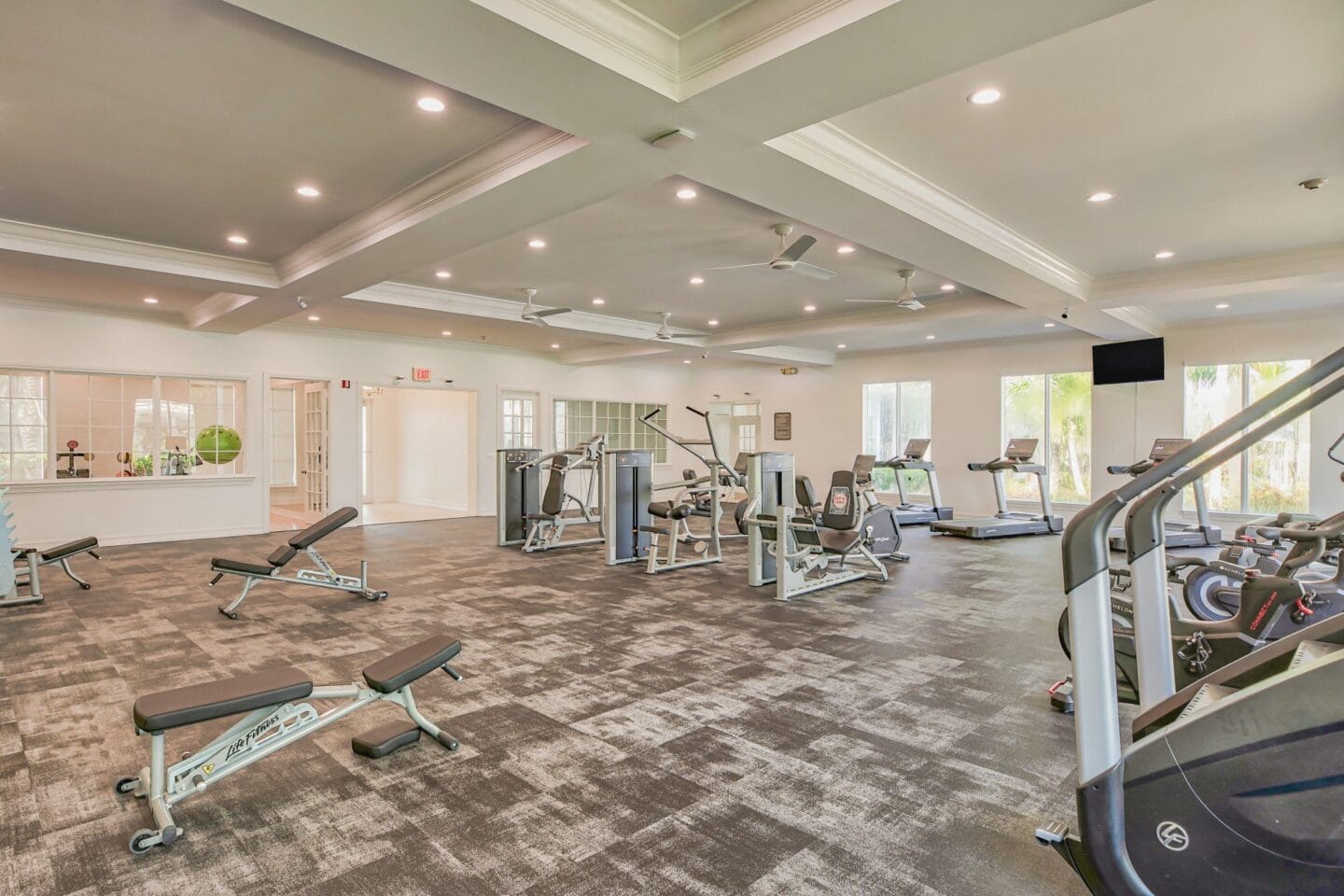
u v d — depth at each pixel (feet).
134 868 6.95
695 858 7.04
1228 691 6.02
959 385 36.96
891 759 9.18
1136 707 10.47
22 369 25.31
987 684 11.93
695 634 15.08
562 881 6.68
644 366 45.70
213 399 30.14
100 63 9.64
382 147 12.60
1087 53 9.59
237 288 20.58
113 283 22.79
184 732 10.21
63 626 15.74
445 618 16.49
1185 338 30.19
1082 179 14.20
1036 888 6.53
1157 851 5.21
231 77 10.07
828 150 12.25
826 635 14.99
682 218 16.78
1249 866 4.98
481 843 7.34
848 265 21.20
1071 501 33.81
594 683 12.05
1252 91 10.61
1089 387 33.19
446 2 7.38
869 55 8.48
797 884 6.61
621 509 24.08
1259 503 28.84
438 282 23.65
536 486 29.43
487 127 11.86
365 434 47.39
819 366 42.32
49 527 25.98
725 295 25.70
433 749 9.58
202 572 22.06
